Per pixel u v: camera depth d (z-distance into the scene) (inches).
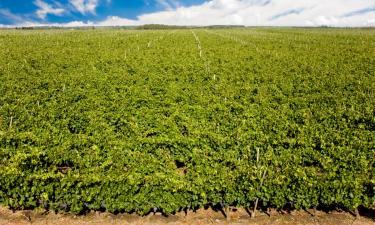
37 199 418.6
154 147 557.3
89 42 1733.5
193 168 494.6
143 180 421.7
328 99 826.8
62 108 723.4
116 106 737.6
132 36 2106.3
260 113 727.7
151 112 717.9
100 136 595.5
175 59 1293.1
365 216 424.8
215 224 408.2
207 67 1159.0
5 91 835.4
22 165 468.8
